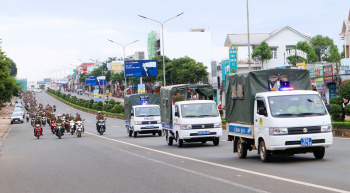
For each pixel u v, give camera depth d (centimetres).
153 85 10544
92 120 7562
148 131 3384
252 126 1462
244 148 1562
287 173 1138
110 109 9056
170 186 1030
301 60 6762
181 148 2216
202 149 2094
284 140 1309
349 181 971
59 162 1734
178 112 2280
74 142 3048
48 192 1027
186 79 7812
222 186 991
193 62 7962
